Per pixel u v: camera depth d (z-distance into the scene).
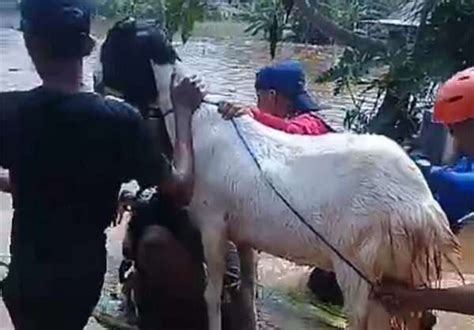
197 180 4.20
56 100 3.08
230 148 4.15
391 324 3.84
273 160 4.09
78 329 3.22
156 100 4.24
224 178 4.13
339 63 7.22
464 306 3.16
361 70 6.98
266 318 5.47
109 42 4.32
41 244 3.13
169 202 4.36
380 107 7.25
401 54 6.73
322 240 3.94
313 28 7.53
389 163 3.86
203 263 4.58
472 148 3.12
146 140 3.17
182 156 3.99
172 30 6.45
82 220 3.14
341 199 3.88
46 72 3.12
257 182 4.07
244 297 4.70
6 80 12.33
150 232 4.62
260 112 4.79
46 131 3.07
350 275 3.89
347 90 8.95
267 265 6.53
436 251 3.81
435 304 3.24
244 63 15.66
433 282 3.87
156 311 4.77
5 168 3.15
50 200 3.11
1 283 3.26
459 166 5.33
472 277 5.90
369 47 6.96
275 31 7.13
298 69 5.29
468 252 6.07
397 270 3.83
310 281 5.96
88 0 3.18
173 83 4.20
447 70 6.59
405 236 3.77
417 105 7.05
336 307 5.77
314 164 3.99
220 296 4.41
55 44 3.07
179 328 4.77
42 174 3.09
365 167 3.87
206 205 4.21
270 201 4.04
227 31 17.39
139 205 4.69
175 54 4.33
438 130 6.19
